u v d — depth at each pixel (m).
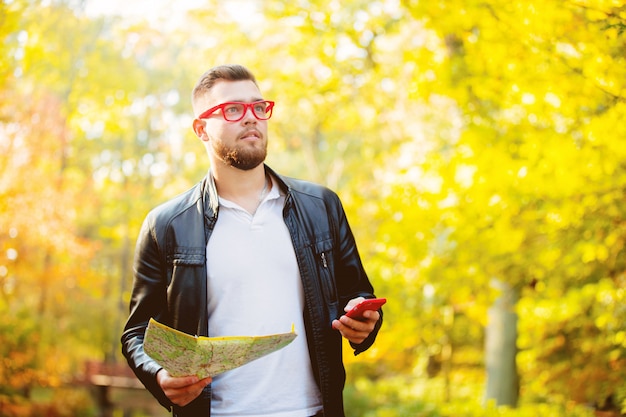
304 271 2.38
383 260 7.02
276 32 9.41
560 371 9.30
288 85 9.23
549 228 5.41
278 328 2.31
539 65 4.02
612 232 5.59
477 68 4.33
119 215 20.19
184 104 17.84
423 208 5.70
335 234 2.52
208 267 2.35
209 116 2.38
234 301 2.32
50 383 12.33
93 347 18.47
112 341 19.70
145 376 2.27
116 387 18.64
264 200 2.44
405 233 5.87
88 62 10.83
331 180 19.33
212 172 2.48
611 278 6.79
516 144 4.79
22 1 5.19
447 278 6.54
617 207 5.11
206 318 2.31
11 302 12.93
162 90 16.91
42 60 7.44
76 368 14.73
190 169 18.59
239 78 2.39
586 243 5.80
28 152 10.81
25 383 11.69
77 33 9.68
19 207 10.62
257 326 2.30
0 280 11.07
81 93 11.34
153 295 2.44
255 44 9.61
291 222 2.43
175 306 2.35
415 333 7.89
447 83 4.96
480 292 7.01
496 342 9.47
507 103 4.51
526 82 4.11
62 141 12.12
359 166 17.81
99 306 17.81
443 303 8.59
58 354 12.88
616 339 6.60
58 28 8.82
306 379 2.34
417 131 10.25
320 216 2.49
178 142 18.72
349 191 9.10
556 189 4.65
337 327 2.21
